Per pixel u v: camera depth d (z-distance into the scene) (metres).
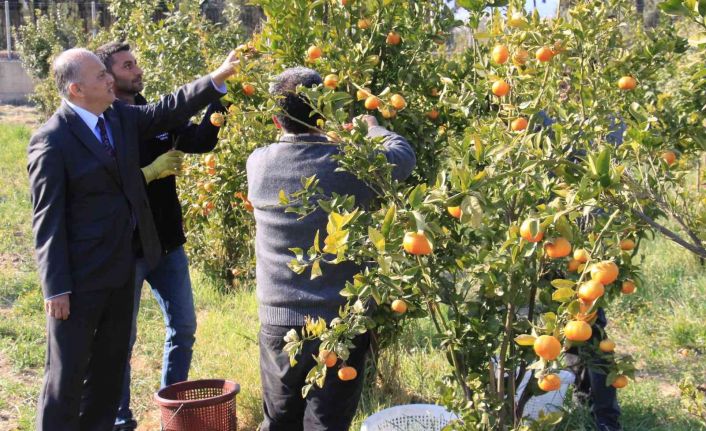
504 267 2.65
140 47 5.96
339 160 2.85
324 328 2.76
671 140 3.14
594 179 2.28
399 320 3.90
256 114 3.24
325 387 3.02
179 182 5.70
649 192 2.58
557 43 2.89
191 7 5.92
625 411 4.12
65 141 3.22
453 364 3.00
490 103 3.91
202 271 6.70
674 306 5.64
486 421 2.76
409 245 2.25
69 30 19.52
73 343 3.27
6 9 23.12
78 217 3.27
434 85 4.30
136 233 3.61
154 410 4.51
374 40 4.12
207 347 5.19
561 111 3.04
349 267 2.99
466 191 2.27
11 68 22.12
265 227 3.07
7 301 6.27
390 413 3.67
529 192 2.68
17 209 9.08
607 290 2.77
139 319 5.83
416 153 4.29
